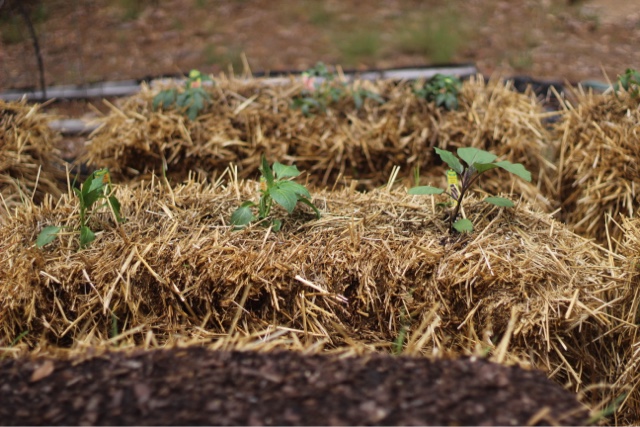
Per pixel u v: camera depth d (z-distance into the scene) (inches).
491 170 89.1
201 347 62.4
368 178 91.2
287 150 90.8
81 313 70.9
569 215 89.4
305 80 94.1
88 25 152.9
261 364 60.9
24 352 64.1
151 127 90.6
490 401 58.7
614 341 71.6
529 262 71.0
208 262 70.9
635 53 136.5
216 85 94.7
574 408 58.7
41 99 113.3
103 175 76.6
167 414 58.1
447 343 70.8
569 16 156.9
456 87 93.4
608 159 85.3
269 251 71.6
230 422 57.7
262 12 160.9
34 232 74.5
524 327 68.9
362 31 147.7
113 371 60.6
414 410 58.2
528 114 91.9
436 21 152.8
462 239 72.9
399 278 70.8
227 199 77.9
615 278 71.5
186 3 166.2
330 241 72.5
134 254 71.4
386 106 92.3
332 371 60.3
